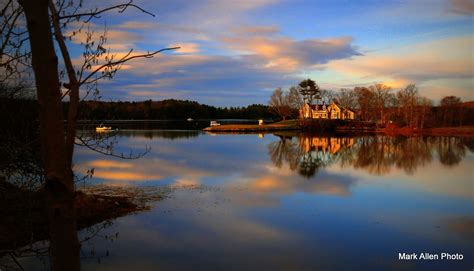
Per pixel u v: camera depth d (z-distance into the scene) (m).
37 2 1.67
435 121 96.31
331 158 39.09
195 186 22.83
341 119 102.38
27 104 6.96
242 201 19.02
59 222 1.75
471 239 13.66
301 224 15.30
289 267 11.10
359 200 19.61
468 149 48.62
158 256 11.73
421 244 13.13
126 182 23.59
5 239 6.47
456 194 21.25
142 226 14.66
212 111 193.62
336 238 13.67
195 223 15.21
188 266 11.08
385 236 13.95
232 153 42.50
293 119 117.56
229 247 12.64
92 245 12.56
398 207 18.22
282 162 35.31
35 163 6.44
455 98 99.06
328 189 22.48
